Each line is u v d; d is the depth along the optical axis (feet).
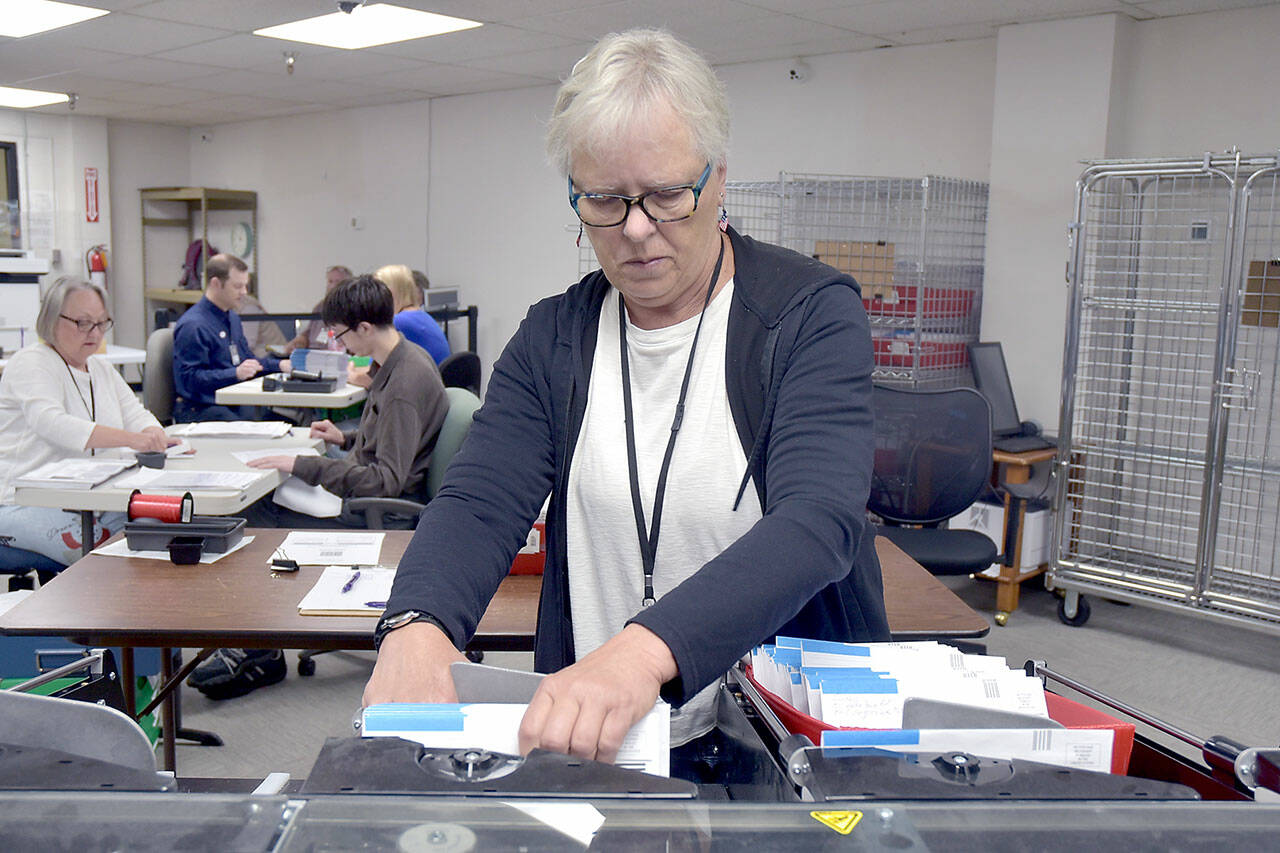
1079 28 13.23
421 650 2.67
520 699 2.48
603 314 3.56
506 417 3.56
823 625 3.48
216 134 29.14
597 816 1.93
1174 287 12.82
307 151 26.55
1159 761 2.73
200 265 28.63
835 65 16.34
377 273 15.94
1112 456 12.57
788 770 2.23
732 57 16.85
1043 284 13.83
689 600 2.55
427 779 2.08
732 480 3.32
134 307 29.63
